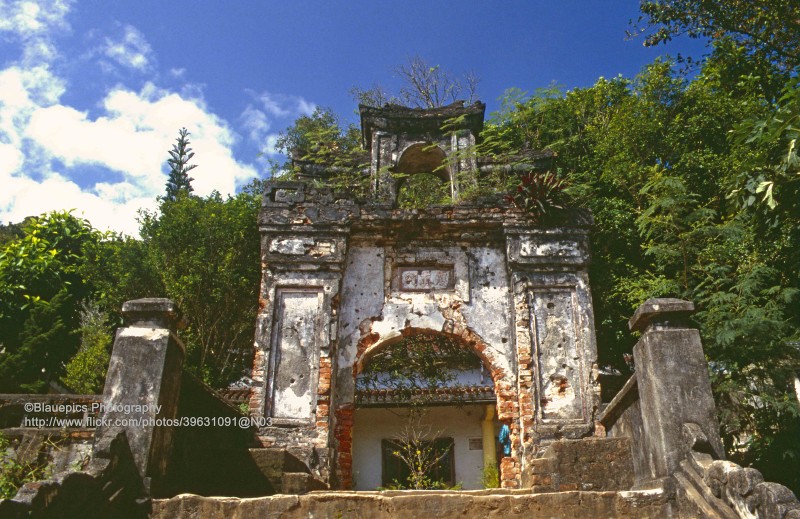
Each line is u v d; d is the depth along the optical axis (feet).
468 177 47.50
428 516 22.38
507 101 63.41
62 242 55.67
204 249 54.60
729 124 54.90
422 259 40.93
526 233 40.16
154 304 26.22
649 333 25.02
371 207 40.83
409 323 39.40
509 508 22.53
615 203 49.93
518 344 37.88
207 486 29.01
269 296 38.42
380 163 49.16
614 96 63.72
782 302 38.37
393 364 57.93
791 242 38.52
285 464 30.66
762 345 35.24
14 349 45.68
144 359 25.13
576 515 22.36
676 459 23.11
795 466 33.63
